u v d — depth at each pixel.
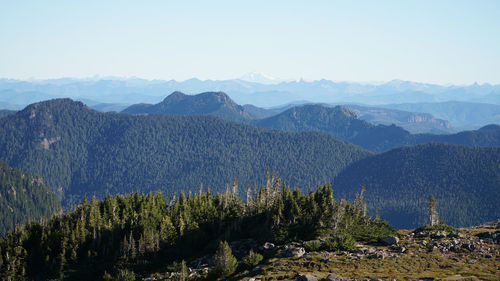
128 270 135.25
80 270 146.50
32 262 154.75
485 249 95.94
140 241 144.62
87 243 159.50
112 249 153.12
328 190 156.12
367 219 140.00
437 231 115.75
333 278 76.94
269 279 83.50
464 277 76.00
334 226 127.94
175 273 116.56
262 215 156.25
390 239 107.94
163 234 150.88
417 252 96.81
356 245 106.19
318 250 106.69
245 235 144.25
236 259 114.81
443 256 92.38
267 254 112.12
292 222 137.12
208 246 144.50
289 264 94.38
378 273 81.56
